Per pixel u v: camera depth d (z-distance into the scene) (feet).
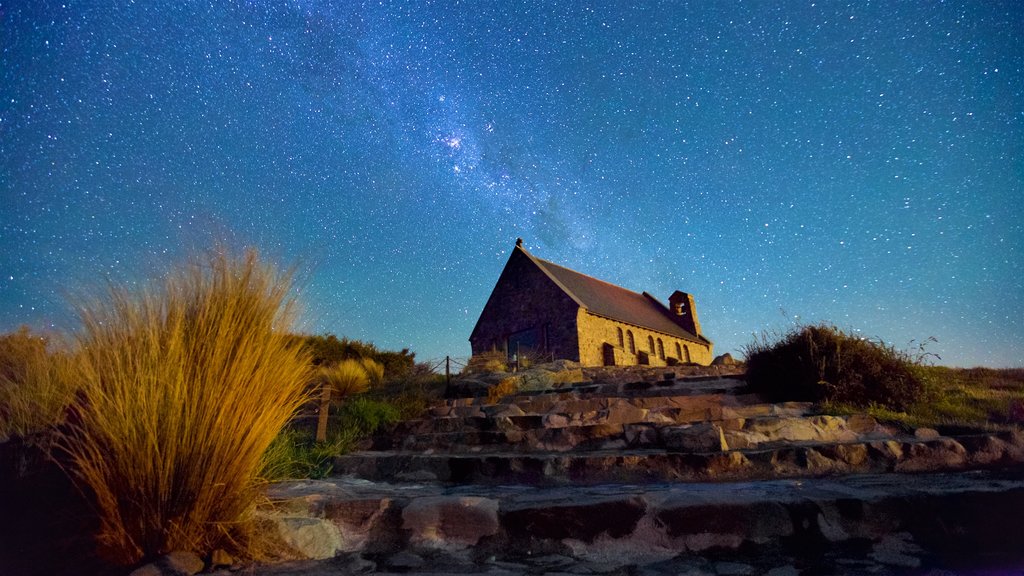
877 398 15.28
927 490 8.20
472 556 8.10
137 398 6.73
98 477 6.38
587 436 14.56
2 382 8.69
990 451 11.21
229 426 7.27
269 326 8.21
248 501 7.55
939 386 16.17
